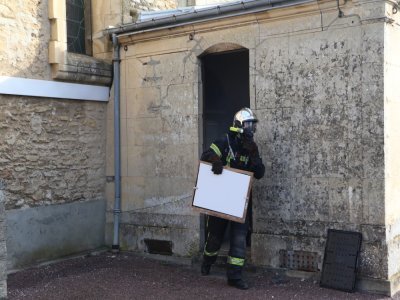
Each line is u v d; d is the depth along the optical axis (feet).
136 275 20.40
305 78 19.33
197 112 22.22
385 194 17.66
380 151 17.70
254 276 19.92
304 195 19.35
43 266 21.85
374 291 17.62
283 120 19.83
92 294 17.92
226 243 23.16
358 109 18.21
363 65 18.04
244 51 21.42
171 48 22.88
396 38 18.57
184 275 20.39
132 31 23.77
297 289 18.20
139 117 24.02
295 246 19.49
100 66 24.21
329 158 18.83
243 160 18.83
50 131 22.52
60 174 22.98
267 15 19.93
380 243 17.63
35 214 21.89
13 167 21.06
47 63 22.24
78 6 25.03
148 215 23.67
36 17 21.77
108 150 25.02
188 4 30.14
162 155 23.26
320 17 18.94
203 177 18.84
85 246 24.12
